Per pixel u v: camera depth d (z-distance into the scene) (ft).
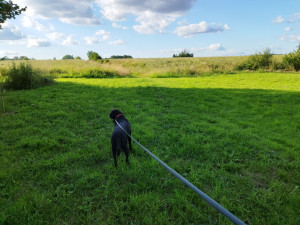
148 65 117.70
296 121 20.27
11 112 21.50
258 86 42.32
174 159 12.87
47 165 11.61
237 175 10.89
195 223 7.74
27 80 37.11
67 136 16.17
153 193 9.29
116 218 8.01
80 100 28.14
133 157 12.79
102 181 10.26
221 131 17.24
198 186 9.89
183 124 19.47
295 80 49.93
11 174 10.53
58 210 8.25
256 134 16.88
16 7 24.61
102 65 76.74
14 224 7.55
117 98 30.19
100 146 14.65
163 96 32.81
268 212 8.25
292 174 11.05
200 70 72.18
